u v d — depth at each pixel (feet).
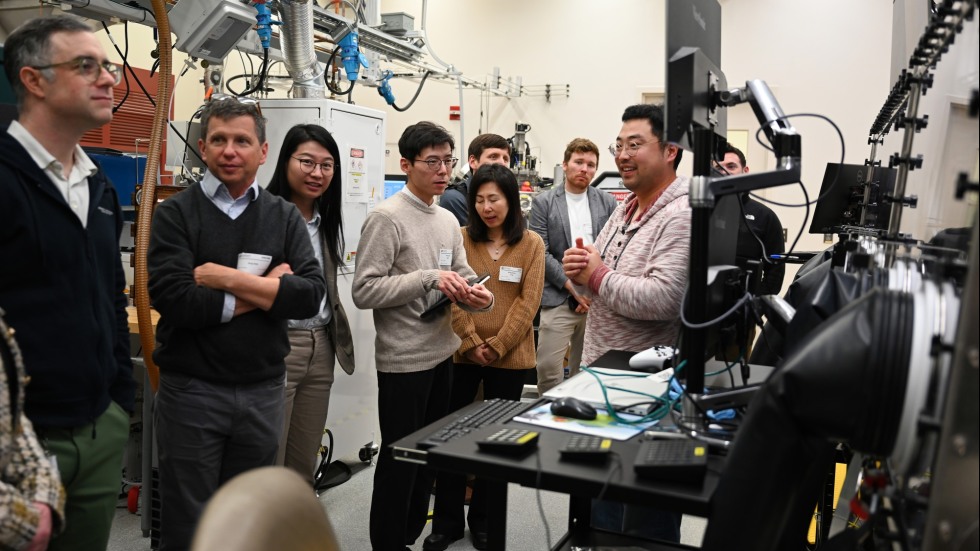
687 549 4.97
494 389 9.04
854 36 20.39
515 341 8.89
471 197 9.20
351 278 10.60
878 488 3.27
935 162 4.29
